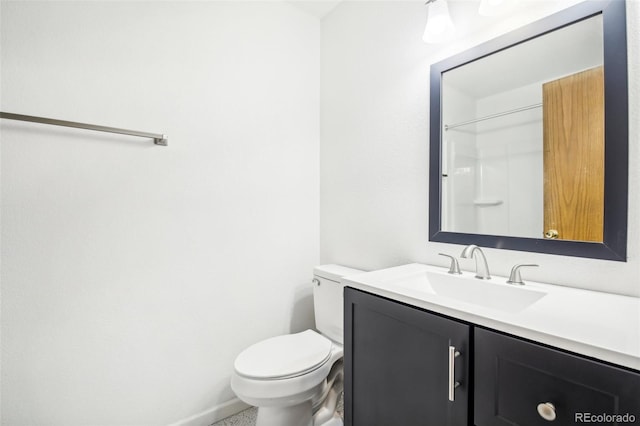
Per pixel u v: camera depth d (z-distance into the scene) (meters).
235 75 1.57
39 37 1.10
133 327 1.29
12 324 1.06
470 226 1.15
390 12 1.47
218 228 1.52
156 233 1.35
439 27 1.14
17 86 1.06
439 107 1.25
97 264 1.21
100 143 1.21
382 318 0.91
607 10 0.84
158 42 1.35
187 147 1.42
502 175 1.06
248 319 1.63
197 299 1.46
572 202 0.90
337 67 1.79
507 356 0.62
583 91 0.88
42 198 1.10
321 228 1.91
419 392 0.80
